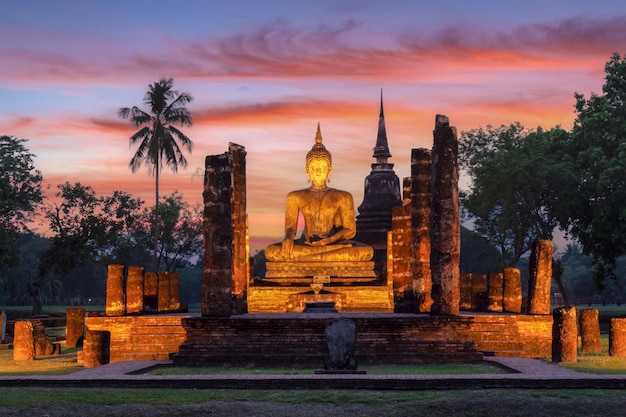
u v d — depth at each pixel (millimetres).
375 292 31688
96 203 59375
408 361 20531
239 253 26484
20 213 56250
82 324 29969
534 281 24125
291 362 20375
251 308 31891
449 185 22281
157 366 20359
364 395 14477
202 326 21031
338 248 33562
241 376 15703
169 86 49469
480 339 23109
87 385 15625
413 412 13383
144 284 30406
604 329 39844
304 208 35031
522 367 18719
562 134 48531
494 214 51938
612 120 43125
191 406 13836
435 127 22797
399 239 26797
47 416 13352
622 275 102000
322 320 20812
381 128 63000
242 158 27125
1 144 53719
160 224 63406
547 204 47438
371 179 59281
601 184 41594
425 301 25016
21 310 76438
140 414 13430
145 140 49625
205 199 22141
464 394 14492
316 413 13406
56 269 60094
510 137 52312
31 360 23828
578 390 14852
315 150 35812
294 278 33250
